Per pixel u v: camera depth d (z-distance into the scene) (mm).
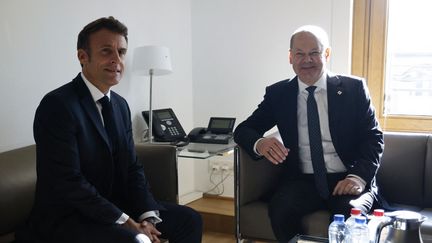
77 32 2398
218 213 2918
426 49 2715
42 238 1588
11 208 1721
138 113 2869
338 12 2770
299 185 2084
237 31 3135
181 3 3199
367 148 2023
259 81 3102
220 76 3248
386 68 2820
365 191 1963
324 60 2100
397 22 2762
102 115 1738
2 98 2025
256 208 2102
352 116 2072
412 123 2779
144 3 2852
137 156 2082
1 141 2037
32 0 2133
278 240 1945
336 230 1430
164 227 1813
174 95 3180
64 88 1654
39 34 2182
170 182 2078
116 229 1536
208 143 2582
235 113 3225
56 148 1537
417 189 2221
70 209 1605
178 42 3189
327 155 2096
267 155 2029
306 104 2113
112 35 1690
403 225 1271
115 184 1787
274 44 3012
